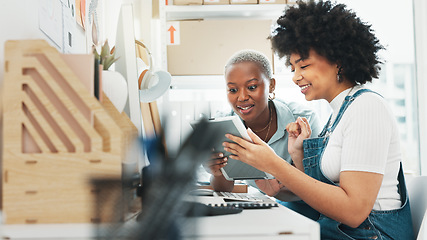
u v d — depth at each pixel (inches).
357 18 51.1
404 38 108.7
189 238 21.6
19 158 27.6
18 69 28.2
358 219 41.1
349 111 45.5
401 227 44.2
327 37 48.3
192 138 23.1
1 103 34.8
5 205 27.3
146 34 115.5
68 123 28.5
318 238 26.7
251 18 110.0
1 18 36.6
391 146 45.6
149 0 115.6
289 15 52.9
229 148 43.0
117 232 20.6
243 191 63.8
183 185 21.8
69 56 30.1
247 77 71.4
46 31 47.9
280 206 39.1
